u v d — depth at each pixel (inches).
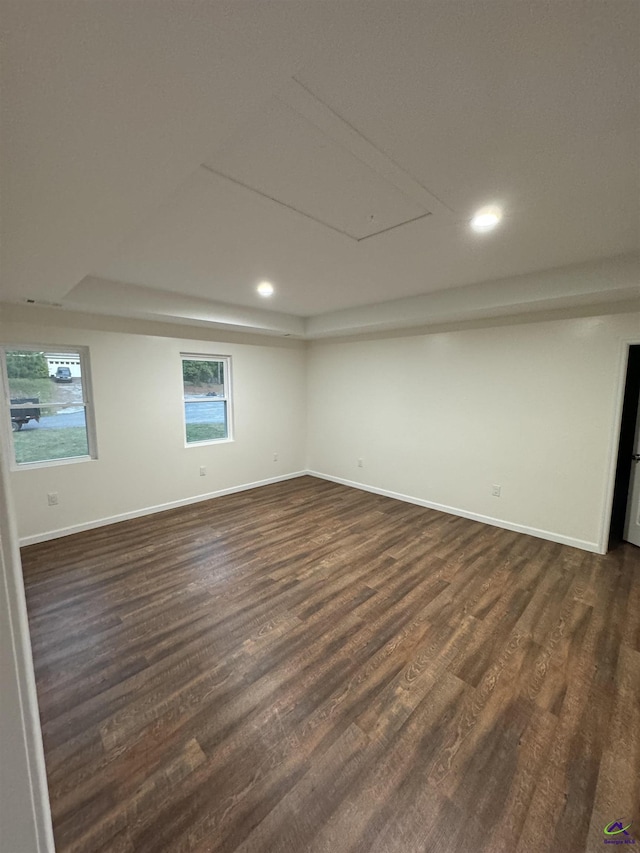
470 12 34.8
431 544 137.2
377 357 193.6
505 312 138.8
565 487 136.9
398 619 93.9
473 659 80.7
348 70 41.5
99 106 38.8
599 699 70.6
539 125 51.6
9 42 31.0
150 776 56.7
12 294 112.0
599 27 36.7
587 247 96.9
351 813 52.2
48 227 67.3
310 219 81.7
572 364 132.2
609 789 55.2
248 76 36.9
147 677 75.6
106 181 53.6
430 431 174.7
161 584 109.4
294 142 55.6
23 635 15.5
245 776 56.9
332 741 62.4
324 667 78.4
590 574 115.7
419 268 114.9
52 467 139.1
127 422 157.2
